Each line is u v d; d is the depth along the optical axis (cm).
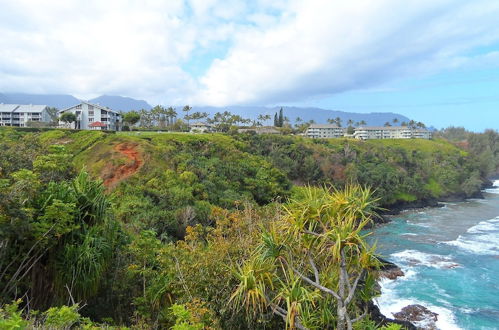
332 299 766
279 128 10062
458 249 3356
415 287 2466
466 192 6888
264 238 753
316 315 738
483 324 1984
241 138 6019
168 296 1053
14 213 891
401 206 5788
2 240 867
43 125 7675
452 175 6975
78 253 997
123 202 2681
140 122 9800
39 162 1380
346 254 736
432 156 8094
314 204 713
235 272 759
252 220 1139
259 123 10769
